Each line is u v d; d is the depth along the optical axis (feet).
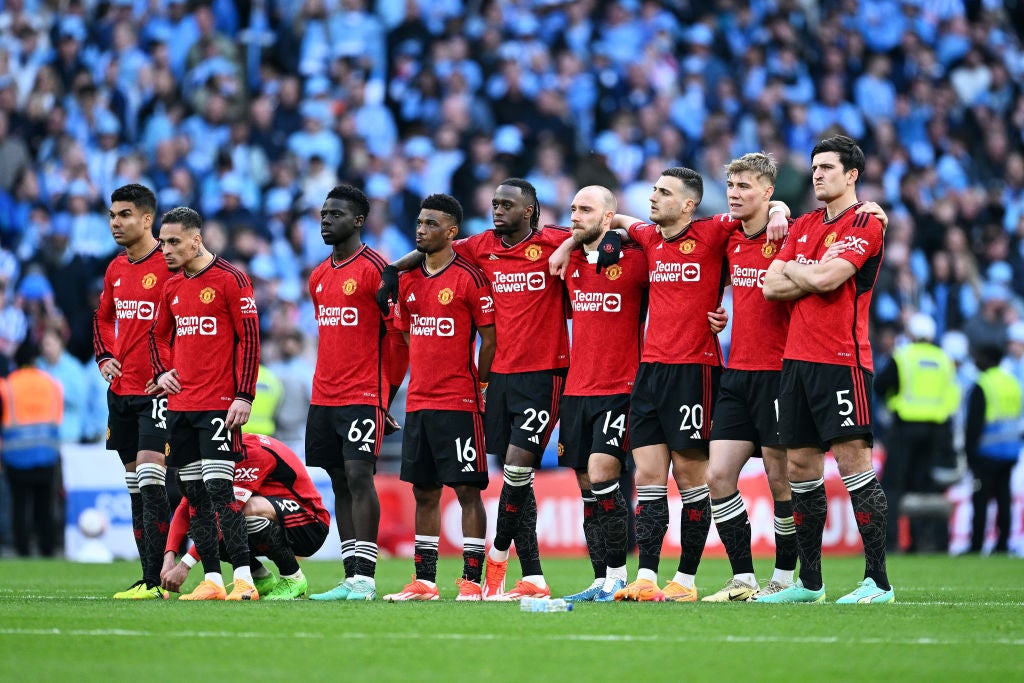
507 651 69.00
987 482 192.44
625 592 98.12
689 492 100.42
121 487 180.86
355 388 103.96
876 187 254.06
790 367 95.50
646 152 254.27
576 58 270.05
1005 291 226.58
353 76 260.21
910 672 63.77
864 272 94.94
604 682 60.70
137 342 108.99
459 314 102.22
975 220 270.26
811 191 251.19
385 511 185.26
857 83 290.76
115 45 260.21
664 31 282.15
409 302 103.60
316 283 105.91
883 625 80.02
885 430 207.41
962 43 306.14
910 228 251.19
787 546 101.45
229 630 76.79
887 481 189.88
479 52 268.82
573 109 265.34
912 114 288.30
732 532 100.53
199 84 256.52
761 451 103.91
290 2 277.85
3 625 79.20
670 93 275.80
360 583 102.58
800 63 291.99
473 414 102.27
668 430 98.58
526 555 103.71
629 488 177.88
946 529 193.57
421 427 102.42
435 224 101.76
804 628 78.18
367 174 239.30
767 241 98.27
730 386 99.30
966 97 301.43
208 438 101.19
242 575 101.86
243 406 101.19
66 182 230.07
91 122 245.04
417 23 270.46
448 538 184.96
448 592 116.57
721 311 99.25
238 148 241.55
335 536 183.21
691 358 98.73
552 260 100.48
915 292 237.04
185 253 101.30
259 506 107.45
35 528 190.49
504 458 104.42
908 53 300.20
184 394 101.65
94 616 84.23
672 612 87.25
